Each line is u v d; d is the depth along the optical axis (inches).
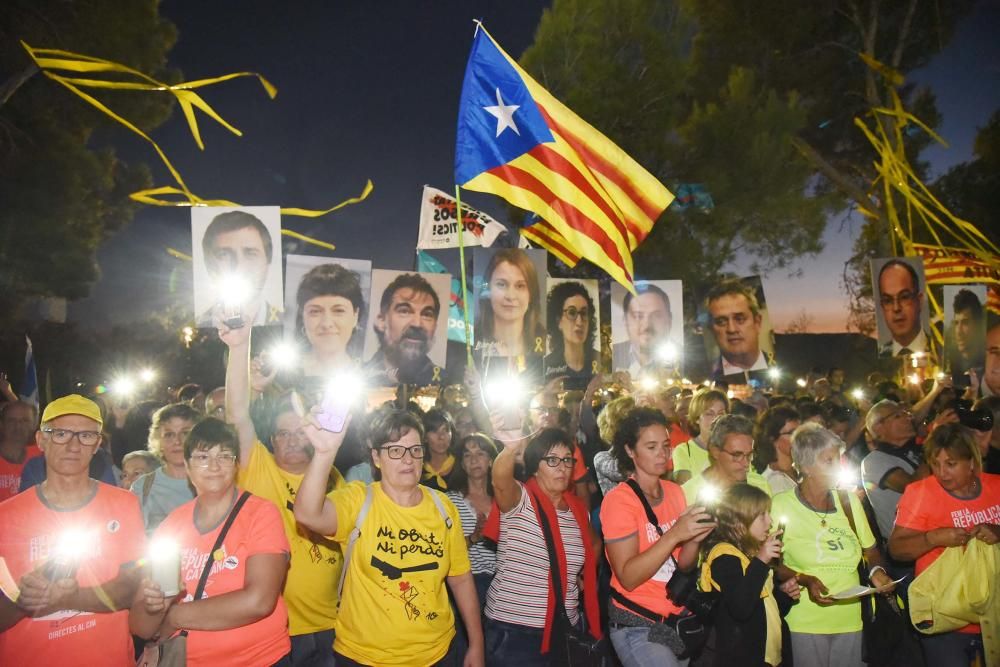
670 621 183.5
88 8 794.8
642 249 714.2
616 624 188.7
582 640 196.5
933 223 877.8
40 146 798.5
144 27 836.6
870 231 932.0
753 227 764.0
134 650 159.9
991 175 878.4
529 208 230.5
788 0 810.8
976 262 517.7
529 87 233.1
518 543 197.8
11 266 769.6
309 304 253.0
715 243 740.7
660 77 713.0
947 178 903.7
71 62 216.8
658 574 187.9
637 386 364.2
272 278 222.8
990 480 214.4
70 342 986.7
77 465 146.6
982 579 204.2
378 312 265.7
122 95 839.7
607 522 187.6
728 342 329.1
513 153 230.5
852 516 201.5
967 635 212.7
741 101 737.6
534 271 279.7
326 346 253.3
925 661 216.5
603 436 270.7
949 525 209.3
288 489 191.2
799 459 200.5
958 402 330.0
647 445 189.2
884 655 198.5
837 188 913.5
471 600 177.2
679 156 732.0
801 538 196.7
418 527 165.8
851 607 196.4
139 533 152.6
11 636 140.2
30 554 143.3
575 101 695.1
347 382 149.5
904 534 213.0
